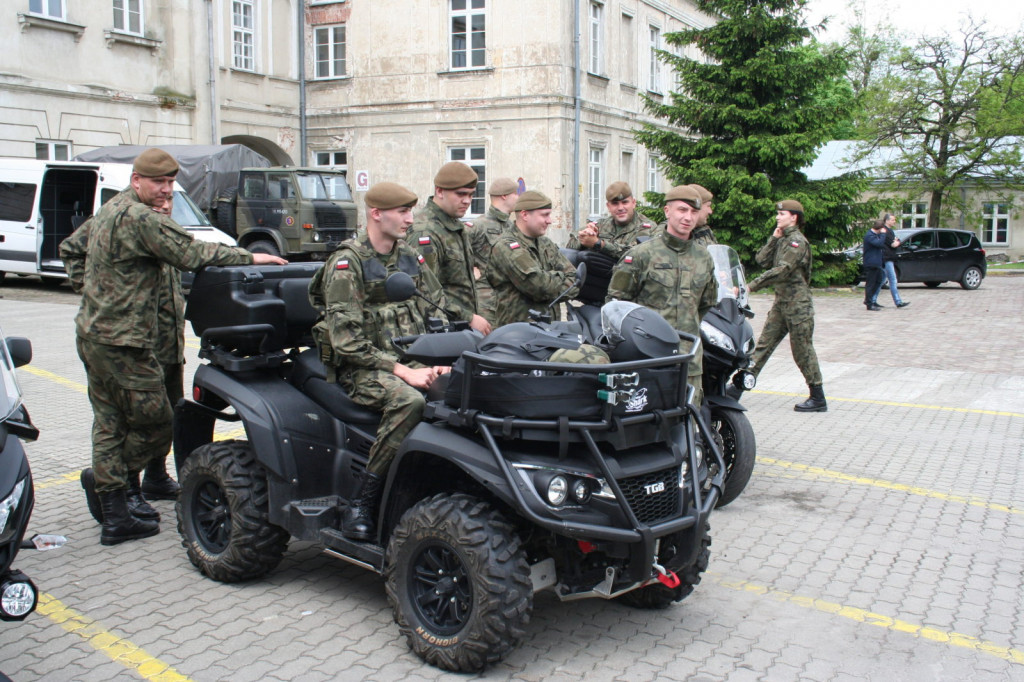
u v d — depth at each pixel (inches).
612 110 1185.4
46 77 878.4
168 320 232.1
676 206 233.9
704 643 173.3
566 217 1095.6
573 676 158.9
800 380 455.2
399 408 174.6
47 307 676.7
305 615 182.5
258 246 849.5
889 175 1400.1
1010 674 163.0
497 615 151.1
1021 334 629.0
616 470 154.2
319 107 1202.0
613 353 166.4
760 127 932.6
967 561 217.3
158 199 213.5
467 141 1123.9
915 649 172.1
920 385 441.7
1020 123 1317.7
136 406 214.8
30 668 160.7
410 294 169.0
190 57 1007.6
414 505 170.1
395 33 1147.9
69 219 791.1
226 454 196.5
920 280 1014.4
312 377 199.3
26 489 144.0
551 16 1062.4
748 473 251.1
